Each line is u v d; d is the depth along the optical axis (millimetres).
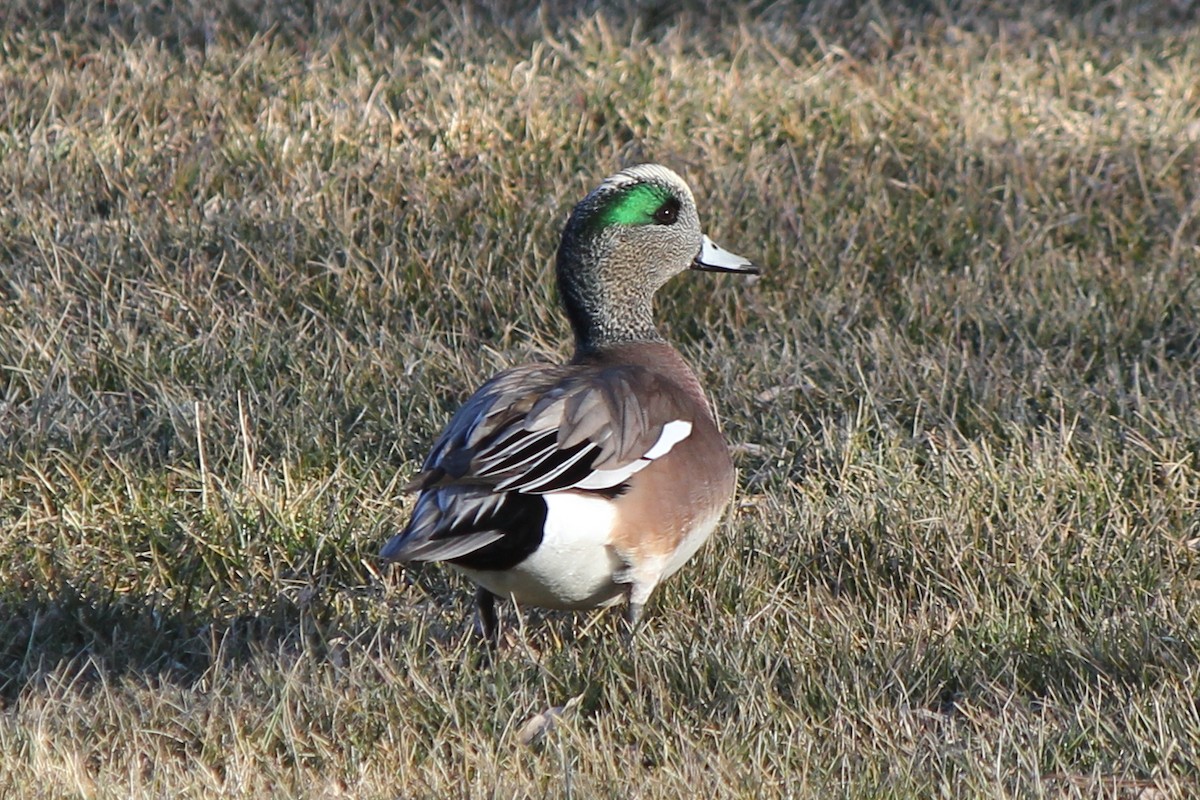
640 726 8812
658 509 9086
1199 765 8359
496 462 8531
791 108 17812
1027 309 14109
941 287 14539
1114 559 10656
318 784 8359
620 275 10758
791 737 8641
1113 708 8961
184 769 8586
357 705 9008
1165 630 9672
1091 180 16375
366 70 18125
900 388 12812
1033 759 8328
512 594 9250
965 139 17328
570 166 16484
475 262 14531
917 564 10656
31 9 19547
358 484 11430
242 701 9039
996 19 21078
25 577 10461
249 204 15430
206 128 16797
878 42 19938
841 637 9680
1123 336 13742
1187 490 11461
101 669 9180
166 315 13688
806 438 12133
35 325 13289
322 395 12438
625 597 9648
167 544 10852
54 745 8484
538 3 20641
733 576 10477
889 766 8406
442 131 16906
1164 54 20062
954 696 9430
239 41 19047
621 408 9023
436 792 8156
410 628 9953
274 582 10594
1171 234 15602
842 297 14469
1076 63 19531
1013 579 10547
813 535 10953
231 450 11750
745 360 13328
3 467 11516
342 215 15102
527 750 8672
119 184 15734
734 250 15055
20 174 15719
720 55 19484
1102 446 11961
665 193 10781
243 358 13031
